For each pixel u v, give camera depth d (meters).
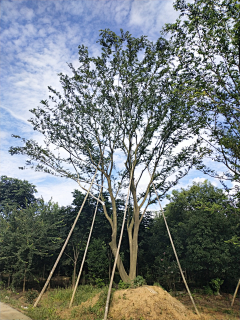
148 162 18.09
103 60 17.20
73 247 20.72
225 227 16.89
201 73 9.63
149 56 16.41
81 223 21.70
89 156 18.83
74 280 19.02
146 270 22.45
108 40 16.50
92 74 17.64
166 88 16.22
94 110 17.69
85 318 10.01
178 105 13.85
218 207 10.73
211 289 17.48
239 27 7.86
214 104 9.07
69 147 18.00
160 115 16.95
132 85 16.61
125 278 15.27
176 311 10.34
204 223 17.20
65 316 10.42
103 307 10.92
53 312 10.76
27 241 17.48
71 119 17.94
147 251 23.39
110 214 23.78
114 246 16.12
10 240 17.95
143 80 16.53
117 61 16.86
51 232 20.22
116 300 11.17
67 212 23.56
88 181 18.14
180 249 19.41
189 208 22.44
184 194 23.34
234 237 12.82
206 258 16.31
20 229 18.89
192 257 17.16
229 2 8.69
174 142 17.03
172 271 17.95
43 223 19.56
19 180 36.94
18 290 17.58
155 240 21.59
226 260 15.67
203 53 9.33
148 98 16.77
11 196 36.06
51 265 20.69
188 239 17.91
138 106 17.19
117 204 24.47
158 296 10.98
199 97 9.31
